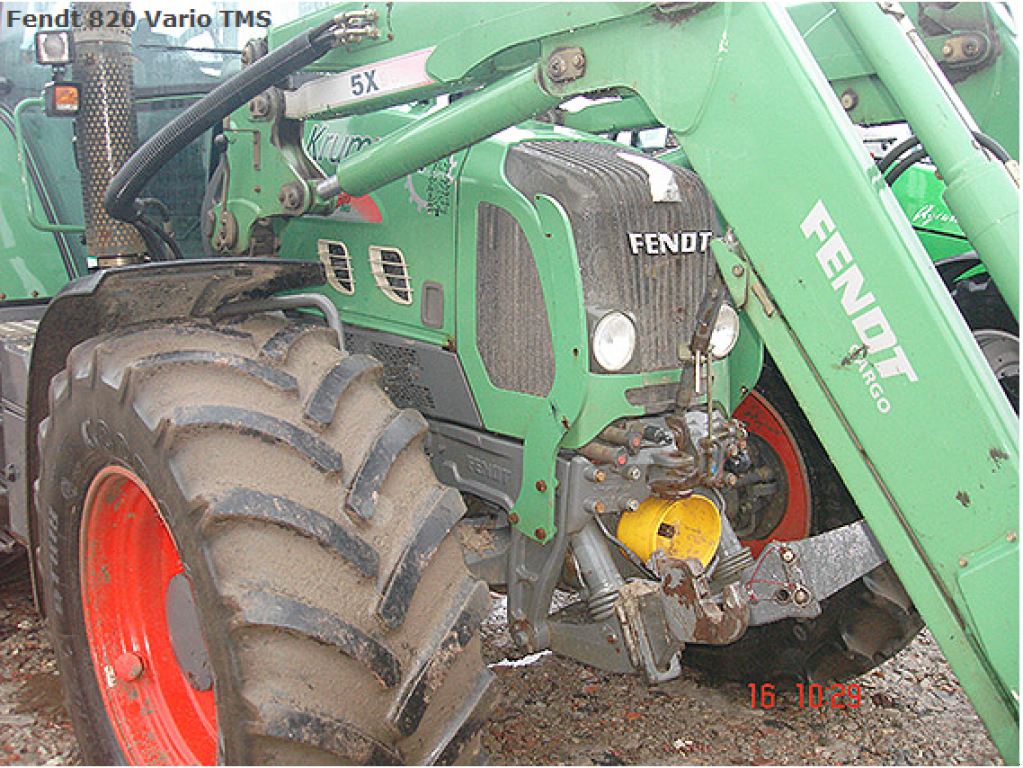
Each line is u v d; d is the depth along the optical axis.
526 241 2.08
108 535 2.13
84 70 2.49
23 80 3.04
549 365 2.07
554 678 2.89
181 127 2.22
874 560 2.03
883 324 1.53
